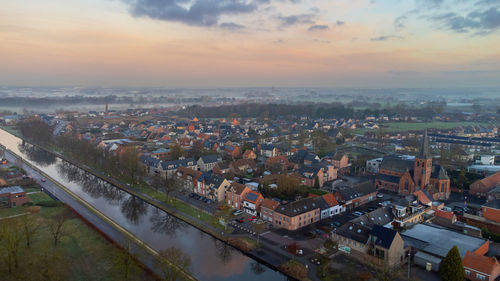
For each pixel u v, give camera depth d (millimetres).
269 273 91000
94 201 147125
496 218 120188
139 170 174125
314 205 125750
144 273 87375
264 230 115938
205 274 89438
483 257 85062
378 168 197500
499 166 193625
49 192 154125
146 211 135750
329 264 93125
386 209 119062
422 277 87188
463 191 163750
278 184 152250
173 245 105312
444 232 108812
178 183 156500
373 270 89375
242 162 195875
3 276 83875
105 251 98062
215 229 116125
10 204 131750
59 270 87312
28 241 98875
